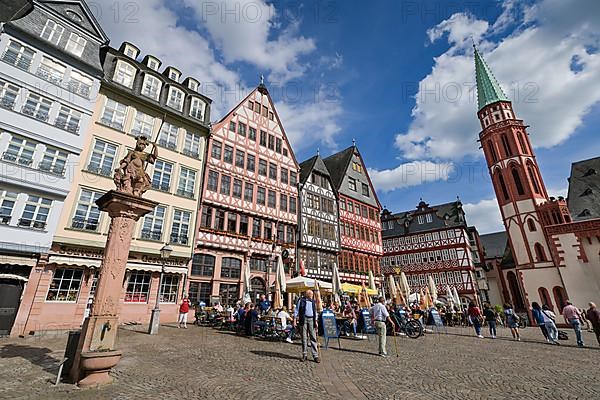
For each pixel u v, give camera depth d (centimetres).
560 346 1146
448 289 2675
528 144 3238
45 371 623
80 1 1719
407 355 890
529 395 523
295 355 858
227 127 2323
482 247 4900
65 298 1438
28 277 1355
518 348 1070
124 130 1784
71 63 1622
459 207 4203
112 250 609
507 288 3791
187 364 718
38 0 1555
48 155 1481
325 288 1678
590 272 2458
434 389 555
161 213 1833
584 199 2794
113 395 494
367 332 1372
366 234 3284
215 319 1588
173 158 1962
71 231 1484
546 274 2741
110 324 579
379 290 3200
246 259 2134
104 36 1805
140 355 805
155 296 1712
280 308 1480
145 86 1934
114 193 616
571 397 511
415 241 4328
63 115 1562
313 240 2638
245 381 587
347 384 581
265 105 2666
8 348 909
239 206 2208
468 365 757
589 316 1174
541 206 2886
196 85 2314
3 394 483
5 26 1430
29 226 1372
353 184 3372
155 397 491
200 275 1908
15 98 1421
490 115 3506
